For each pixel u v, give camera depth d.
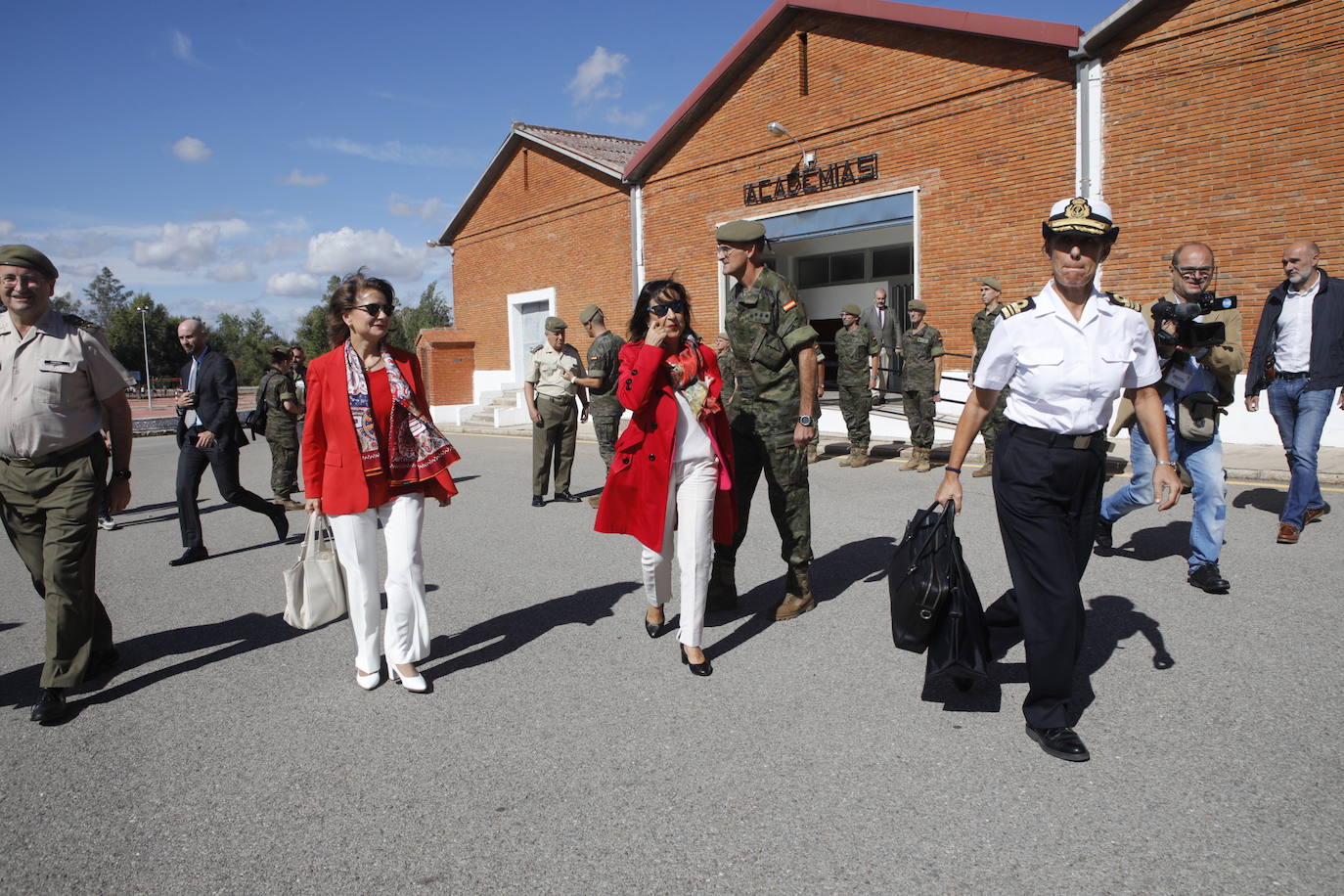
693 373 4.12
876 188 14.20
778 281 4.67
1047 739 3.23
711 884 2.53
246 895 2.59
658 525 4.20
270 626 5.18
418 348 23.05
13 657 4.81
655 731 3.54
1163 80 11.04
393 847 2.79
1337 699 3.52
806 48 14.97
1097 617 4.61
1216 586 4.89
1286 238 10.28
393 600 4.02
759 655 4.32
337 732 3.66
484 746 3.47
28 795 3.24
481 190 22.44
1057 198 12.12
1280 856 2.54
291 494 9.75
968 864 2.57
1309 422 5.79
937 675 3.48
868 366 10.61
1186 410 4.88
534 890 2.54
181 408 6.99
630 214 18.41
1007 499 3.24
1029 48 12.20
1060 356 3.11
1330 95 9.86
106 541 8.14
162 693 4.18
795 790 3.03
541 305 21.36
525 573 6.14
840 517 7.51
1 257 3.85
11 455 3.90
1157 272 11.30
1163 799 2.87
